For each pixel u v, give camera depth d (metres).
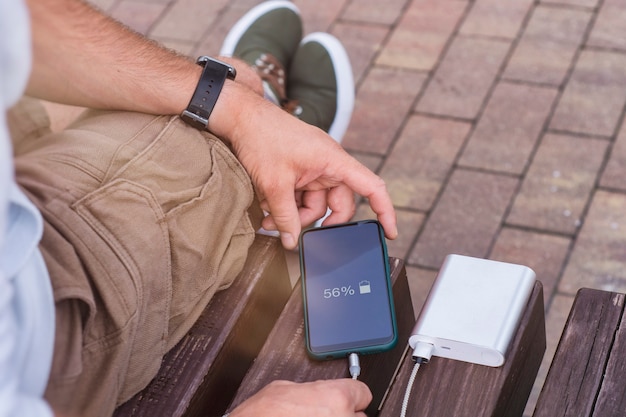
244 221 1.35
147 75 1.33
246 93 1.38
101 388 1.10
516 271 1.22
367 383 1.25
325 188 1.45
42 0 1.21
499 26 3.04
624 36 2.92
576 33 2.96
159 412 1.17
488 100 2.80
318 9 3.21
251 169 1.38
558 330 2.22
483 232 2.46
